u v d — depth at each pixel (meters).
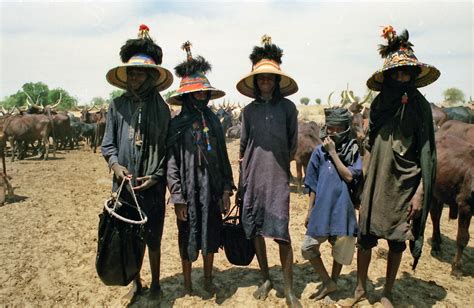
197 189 3.68
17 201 8.20
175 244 5.62
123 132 3.66
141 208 3.62
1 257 5.12
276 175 3.72
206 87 3.70
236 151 18.39
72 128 20.59
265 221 3.73
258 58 3.83
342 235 3.59
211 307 3.82
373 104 3.71
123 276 3.47
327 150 3.65
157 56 3.71
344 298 3.94
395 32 3.59
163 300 3.95
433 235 5.23
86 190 9.43
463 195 4.43
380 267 4.72
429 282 4.30
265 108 3.79
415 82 3.89
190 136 3.68
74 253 5.26
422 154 3.41
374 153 3.57
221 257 5.12
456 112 13.16
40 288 4.30
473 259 5.08
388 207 3.48
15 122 15.02
